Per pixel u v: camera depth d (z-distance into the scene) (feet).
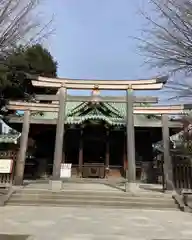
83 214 28.37
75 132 76.69
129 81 44.96
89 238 19.03
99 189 43.01
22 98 71.05
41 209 31.04
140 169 72.02
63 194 36.73
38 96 44.98
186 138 67.87
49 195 35.91
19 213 28.25
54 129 75.87
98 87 45.19
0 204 33.01
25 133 48.37
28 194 36.17
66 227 22.31
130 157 41.98
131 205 33.99
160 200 35.12
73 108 73.20
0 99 66.03
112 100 45.19
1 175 42.16
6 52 36.01
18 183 43.32
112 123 69.97
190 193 37.73
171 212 31.42
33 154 80.23
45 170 72.59
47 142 78.54
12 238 18.62
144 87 44.32
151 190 44.47
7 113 69.36
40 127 74.79
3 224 23.06
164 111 46.96
